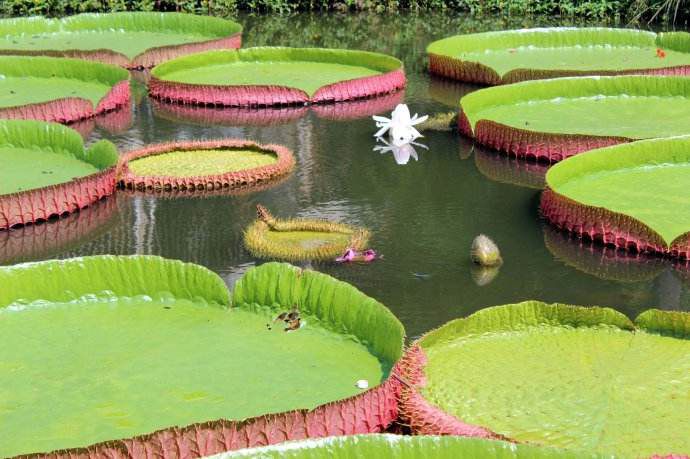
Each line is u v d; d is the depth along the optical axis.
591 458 3.38
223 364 4.49
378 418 4.12
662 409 4.08
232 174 7.76
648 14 14.09
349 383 4.30
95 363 4.56
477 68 11.01
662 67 10.41
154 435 3.76
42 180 7.52
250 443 3.87
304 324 4.81
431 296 5.86
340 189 7.71
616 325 4.74
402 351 4.29
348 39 13.50
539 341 4.66
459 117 9.23
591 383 4.28
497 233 6.81
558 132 8.67
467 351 4.59
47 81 10.89
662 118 9.02
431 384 4.32
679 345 4.59
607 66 11.27
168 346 4.68
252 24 14.44
